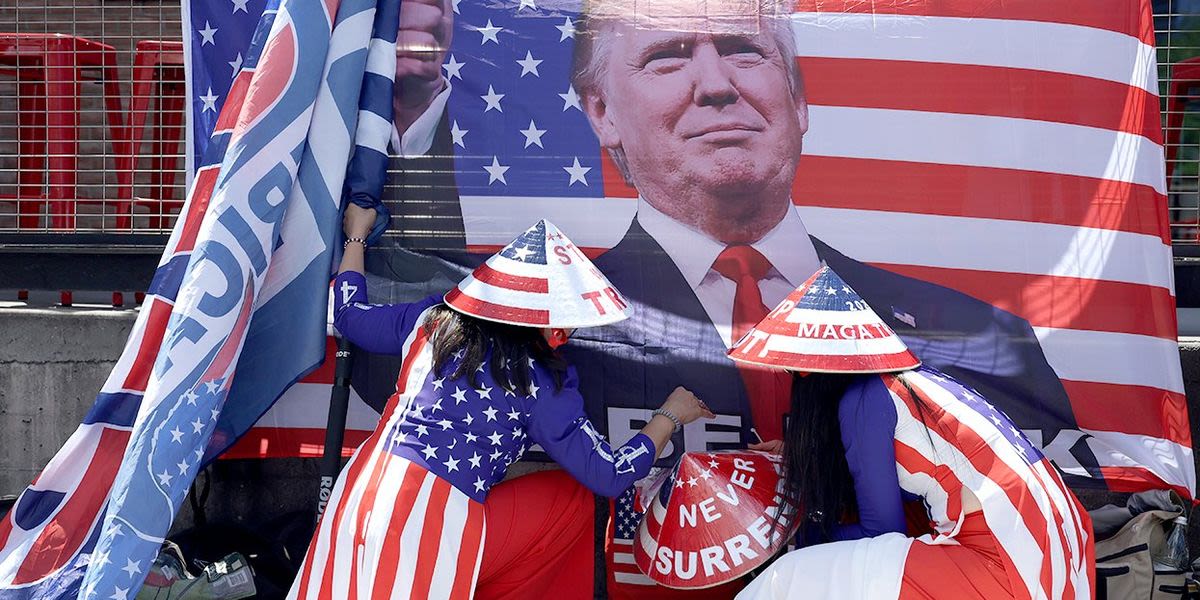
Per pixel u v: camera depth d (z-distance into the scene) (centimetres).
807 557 283
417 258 371
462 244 371
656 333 368
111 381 341
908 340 368
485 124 370
